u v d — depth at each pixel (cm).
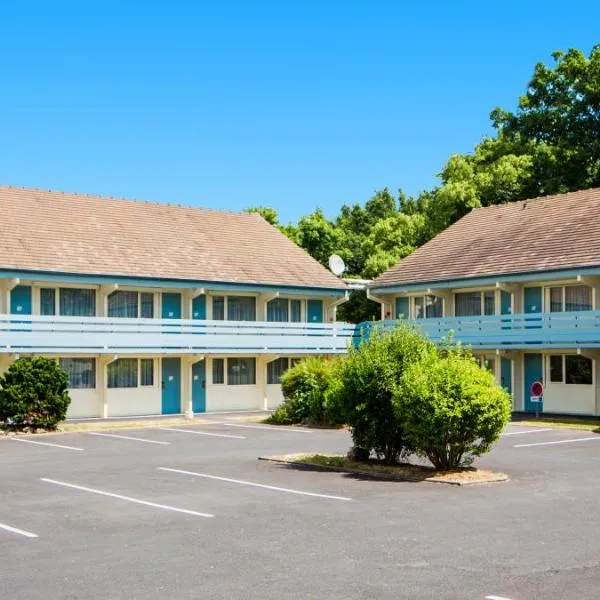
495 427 1855
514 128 5356
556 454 2242
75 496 1647
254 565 1115
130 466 2077
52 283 3400
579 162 4900
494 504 1526
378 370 1980
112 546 1229
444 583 1023
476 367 1884
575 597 963
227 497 1622
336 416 2066
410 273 4066
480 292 3825
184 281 3650
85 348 3369
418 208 8162
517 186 4762
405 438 1923
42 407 2977
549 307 3578
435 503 1541
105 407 3525
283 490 1698
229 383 3916
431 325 3834
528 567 1092
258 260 4059
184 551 1195
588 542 1227
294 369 3328
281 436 2814
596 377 3419
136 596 984
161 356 3669
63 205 3831
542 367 3628
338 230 6275
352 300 5397
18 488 1748
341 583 1027
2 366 3247
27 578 1063
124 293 3616
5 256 3281
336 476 1883
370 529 1325
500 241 3903
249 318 3962
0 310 3288
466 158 5119
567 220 3759
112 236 3744
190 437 2798
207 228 4172
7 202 3678
